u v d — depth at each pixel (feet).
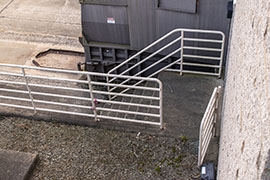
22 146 18.61
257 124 5.45
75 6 42.01
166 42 24.44
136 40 25.09
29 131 19.48
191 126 18.76
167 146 17.74
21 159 17.13
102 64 27.45
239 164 6.91
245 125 6.77
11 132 19.49
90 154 17.85
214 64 24.13
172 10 22.72
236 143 8.01
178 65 25.35
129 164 17.16
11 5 42.75
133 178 16.52
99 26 25.39
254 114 5.84
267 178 4.67
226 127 12.48
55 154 18.02
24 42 35.76
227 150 10.48
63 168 17.30
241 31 10.85
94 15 24.93
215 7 21.67
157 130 18.63
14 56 33.81
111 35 25.64
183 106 20.31
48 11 41.14
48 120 20.02
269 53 5.05
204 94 21.12
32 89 27.99
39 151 18.24
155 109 20.57
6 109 20.99
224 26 22.24
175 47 24.35
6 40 36.14
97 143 18.39
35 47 34.91
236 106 9.33
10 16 40.47
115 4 23.97
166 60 25.39
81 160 17.61
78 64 29.99
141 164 17.06
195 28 23.03
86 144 18.40
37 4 42.70
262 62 5.61
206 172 15.75
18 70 31.73
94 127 19.36
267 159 4.55
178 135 18.20
